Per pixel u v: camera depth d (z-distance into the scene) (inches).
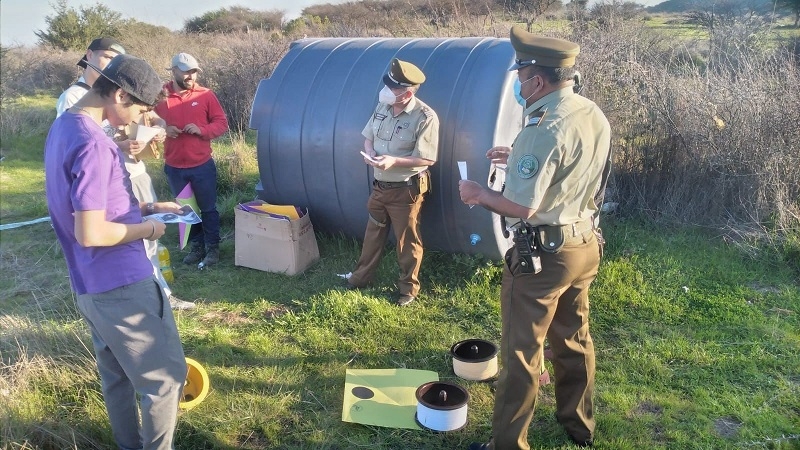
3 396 132.3
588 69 286.7
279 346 172.6
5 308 194.5
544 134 103.3
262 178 236.5
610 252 226.2
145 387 106.2
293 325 182.5
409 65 178.1
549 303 112.1
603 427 137.7
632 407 146.1
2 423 123.9
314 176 222.5
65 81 626.5
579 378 126.6
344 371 160.7
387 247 229.5
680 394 150.8
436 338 175.8
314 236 223.5
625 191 265.4
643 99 268.5
